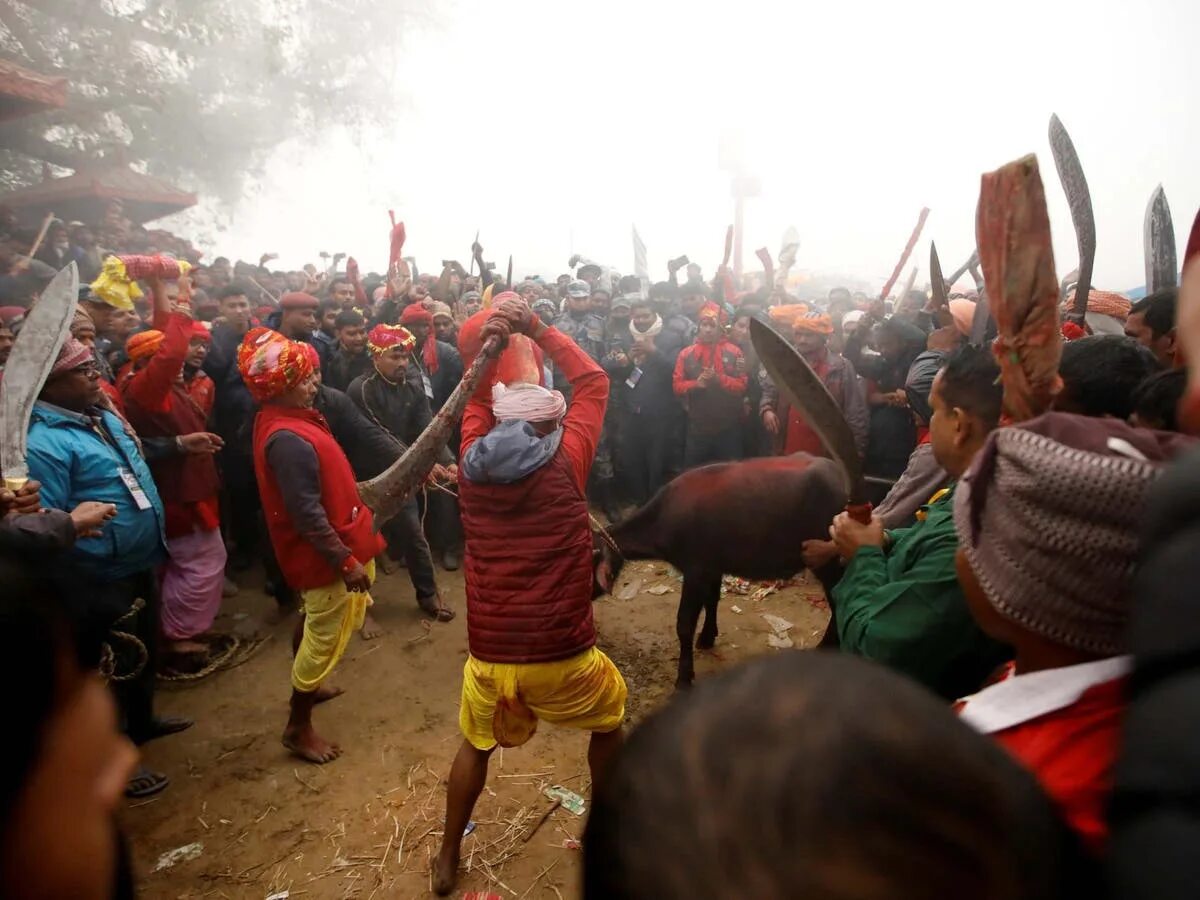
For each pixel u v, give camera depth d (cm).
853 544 180
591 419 260
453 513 562
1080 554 83
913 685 50
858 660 51
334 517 314
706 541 369
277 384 303
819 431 172
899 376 520
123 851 82
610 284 998
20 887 65
